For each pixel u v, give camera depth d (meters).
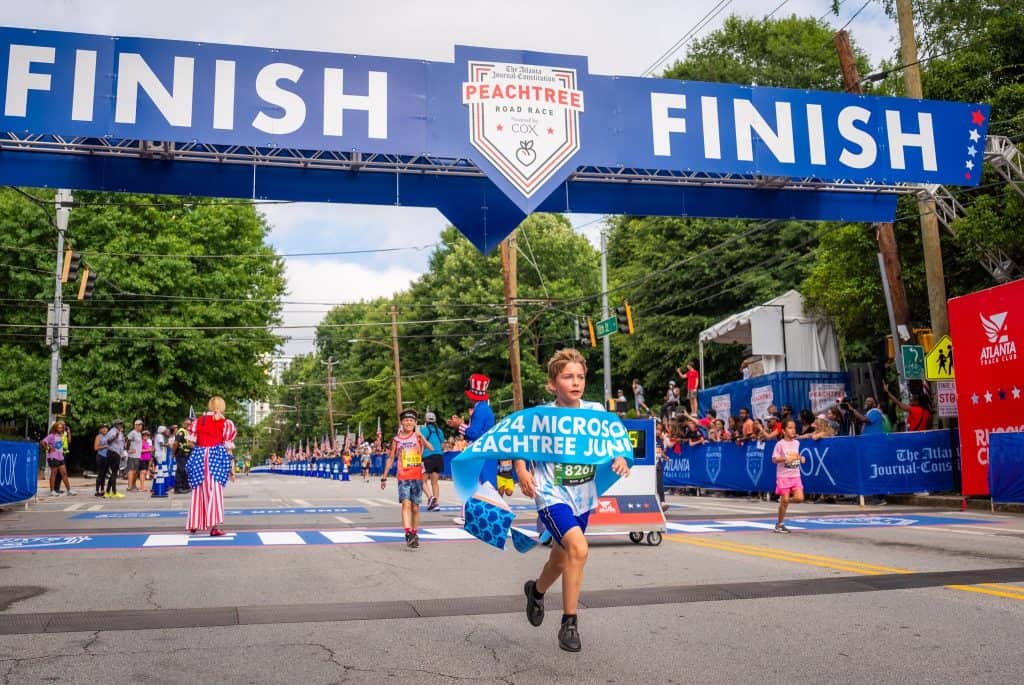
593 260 59.56
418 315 63.00
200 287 39.00
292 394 123.69
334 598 6.49
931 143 15.16
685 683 4.08
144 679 4.20
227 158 13.37
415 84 13.44
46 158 12.92
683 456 22.86
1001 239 17.27
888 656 4.56
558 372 4.69
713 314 40.09
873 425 17.44
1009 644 4.82
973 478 15.41
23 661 4.55
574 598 4.44
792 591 6.61
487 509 4.74
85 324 37.06
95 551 9.58
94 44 12.47
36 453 18.14
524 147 13.65
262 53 12.98
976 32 23.67
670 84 14.25
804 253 36.81
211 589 6.92
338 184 13.84
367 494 24.17
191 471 11.13
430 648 4.82
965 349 15.66
